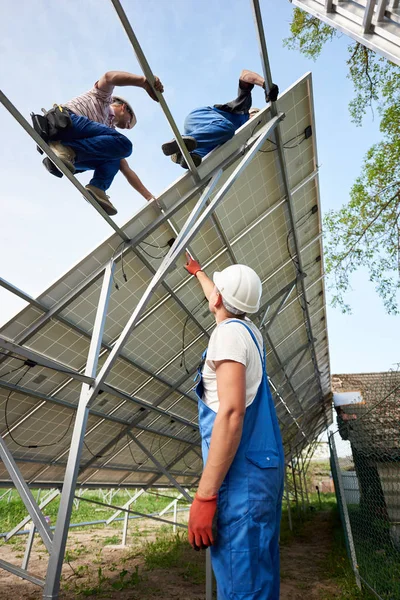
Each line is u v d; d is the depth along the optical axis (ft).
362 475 34.04
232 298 5.92
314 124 19.44
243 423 4.80
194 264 9.60
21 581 25.35
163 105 12.37
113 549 36.58
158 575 27.78
